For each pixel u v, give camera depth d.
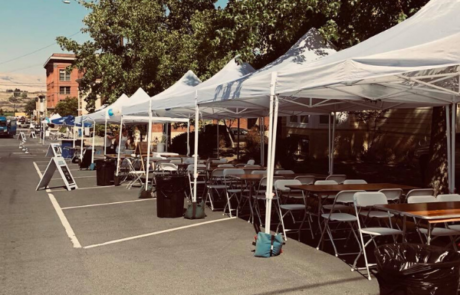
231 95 8.39
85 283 5.73
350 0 10.03
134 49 24.06
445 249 4.33
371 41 6.85
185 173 11.59
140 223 9.38
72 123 31.12
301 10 10.31
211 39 13.45
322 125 22.11
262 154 15.18
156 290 5.48
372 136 20.78
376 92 7.99
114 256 6.95
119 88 24.52
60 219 9.78
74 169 21.94
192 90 10.56
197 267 6.40
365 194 6.36
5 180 17.02
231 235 8.33
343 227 9.18
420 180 14.12
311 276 6.00
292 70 6.75
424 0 10.14
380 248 4.39
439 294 3.87
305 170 17.36
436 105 9.30
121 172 18.94
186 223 9.40
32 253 7.10
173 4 25.27
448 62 4.58
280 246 7.01
